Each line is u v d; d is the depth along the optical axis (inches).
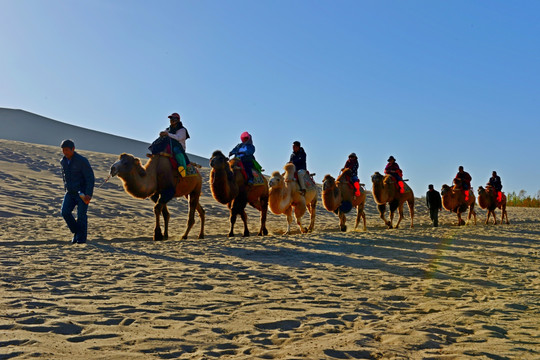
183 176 487.2
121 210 800.9
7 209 682.2
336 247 440.5
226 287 253.1
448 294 258.5
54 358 138.0
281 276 292.7
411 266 350.0
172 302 214.2
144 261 325.1
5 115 2780.5
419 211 1290.6
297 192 588.7
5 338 152.8
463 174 934.4
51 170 1103.6
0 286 233.3
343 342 165.3
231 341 163.6
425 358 152.3
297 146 621.3
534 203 1887.3
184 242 443.5
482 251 447.5
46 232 513.0
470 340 175.0
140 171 450.0
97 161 1326.3
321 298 236.7
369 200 1337.4
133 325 175.9
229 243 442.9
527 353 161.5
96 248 376.2
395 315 209.6
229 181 516.4
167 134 483.8
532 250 467.5
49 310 190.4
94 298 215.9
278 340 168.1
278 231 655.1
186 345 156.3
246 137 559.2
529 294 262.8
